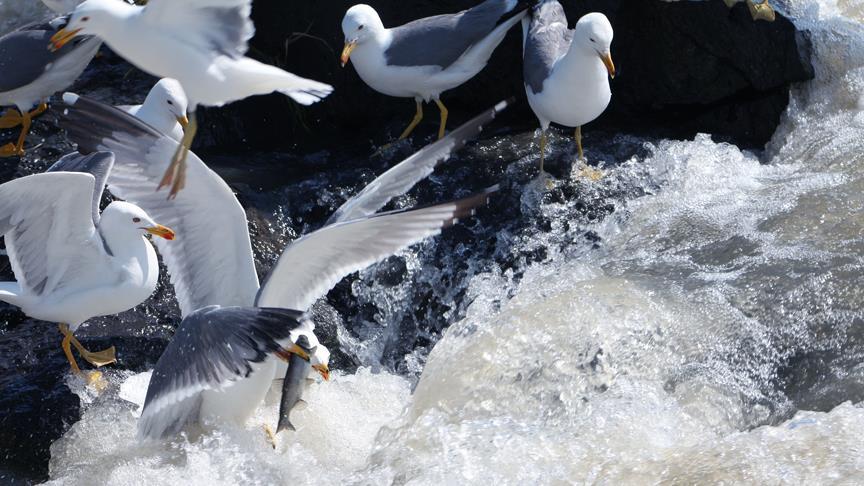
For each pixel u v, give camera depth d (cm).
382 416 947
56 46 744
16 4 1391
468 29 1155
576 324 930
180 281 880
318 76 1332
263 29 1339
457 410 891
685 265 990
